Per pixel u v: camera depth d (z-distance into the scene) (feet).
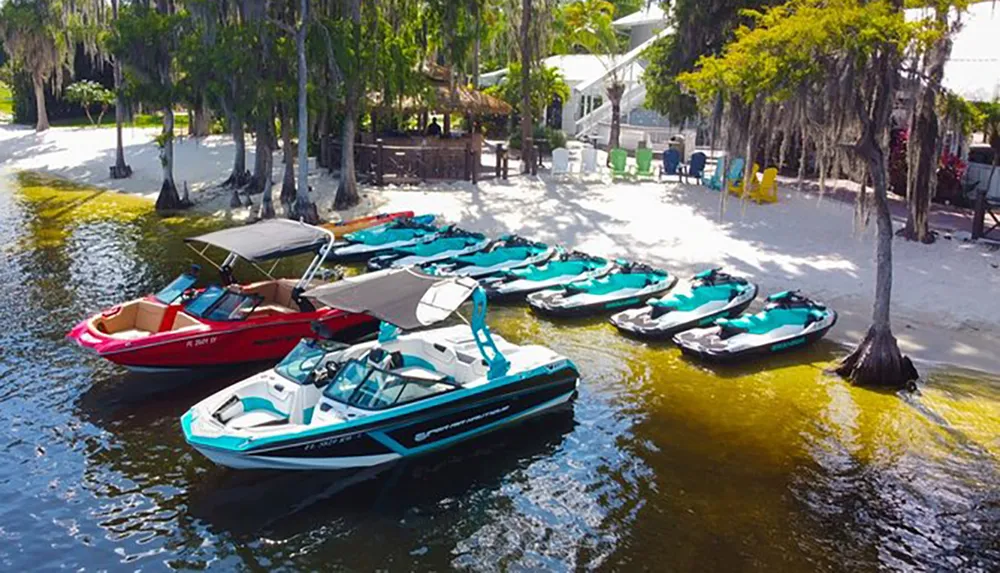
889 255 40.63
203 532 29.40
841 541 28.66
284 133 85.40
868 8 38.09
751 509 30.60
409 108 98.22
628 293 53.88
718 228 72.49
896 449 34.94
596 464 34.27
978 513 30.30
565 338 48.55
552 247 66.69
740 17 80.12
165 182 89.25
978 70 65.31
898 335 47.26
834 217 76.02
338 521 30.27
